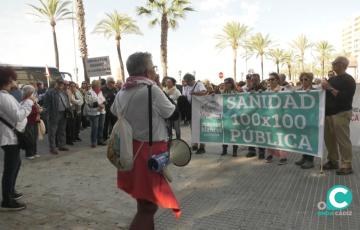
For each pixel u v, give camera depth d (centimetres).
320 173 618
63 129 954
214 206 483
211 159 780
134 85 321
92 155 881
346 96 587
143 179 317
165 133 330
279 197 506
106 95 1105
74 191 576
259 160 752
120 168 319
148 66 325
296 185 558
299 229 399
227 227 412
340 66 592
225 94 783
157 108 318
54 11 3319
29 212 481
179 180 621
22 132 482
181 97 831
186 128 1382
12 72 466
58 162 802
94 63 1321
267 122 716
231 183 588
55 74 1828
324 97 614
